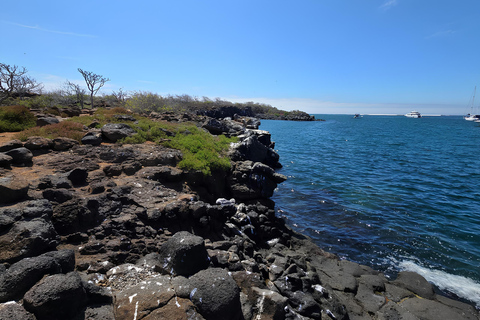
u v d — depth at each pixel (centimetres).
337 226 1421
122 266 634
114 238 750
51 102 3466
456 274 1027
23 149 1016
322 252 1145
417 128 10281
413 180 2372
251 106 16188
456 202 1809
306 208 1666
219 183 1459
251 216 1236
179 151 1449
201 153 1475
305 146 4703
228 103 11762
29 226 573
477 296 905
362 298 853
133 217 835
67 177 932
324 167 2931
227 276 568
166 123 2286
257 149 2236
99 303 512
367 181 2325
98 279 570
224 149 1780
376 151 4159
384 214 1580
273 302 590
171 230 888
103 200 857
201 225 972
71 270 562
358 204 1742
